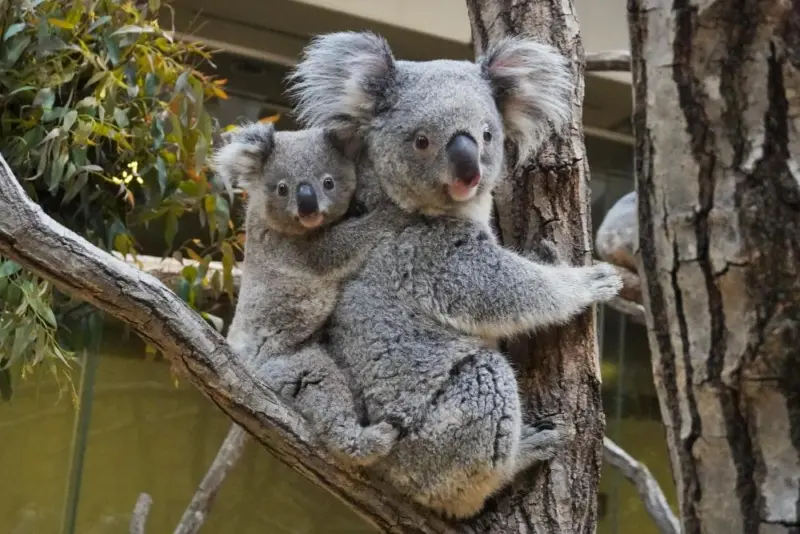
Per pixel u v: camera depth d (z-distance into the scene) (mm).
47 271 2463
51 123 4324
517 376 3398
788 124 1948
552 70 3531
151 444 7258
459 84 3348
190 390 7477
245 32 6969
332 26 6895
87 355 6902
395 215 3494
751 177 1990
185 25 6840
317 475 3025
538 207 3502
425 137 3246
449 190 3234
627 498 8320
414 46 7352
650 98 2137
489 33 3740
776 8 1914
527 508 3217
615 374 8273
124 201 4730
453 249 3395
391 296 3373
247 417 2885
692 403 2139
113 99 4297
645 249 2227
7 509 6656
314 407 3035
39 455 6793
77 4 4301
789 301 1975
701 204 2062
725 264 2029
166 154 4586
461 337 3324
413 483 3164
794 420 1997
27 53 4246
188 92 4559
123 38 4414
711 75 2016
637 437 8180
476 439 3119
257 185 3668
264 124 3957
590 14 7570
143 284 2611
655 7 2107
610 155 8547
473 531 3234
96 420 7074
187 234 6520
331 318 3445
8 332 4332
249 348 3385
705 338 2092
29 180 4289
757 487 2029
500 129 3438
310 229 3529
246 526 7551
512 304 3256
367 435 3008
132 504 7102
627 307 6293
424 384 3219
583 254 3496
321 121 3639
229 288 5074
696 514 2154
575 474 3250
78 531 6910
